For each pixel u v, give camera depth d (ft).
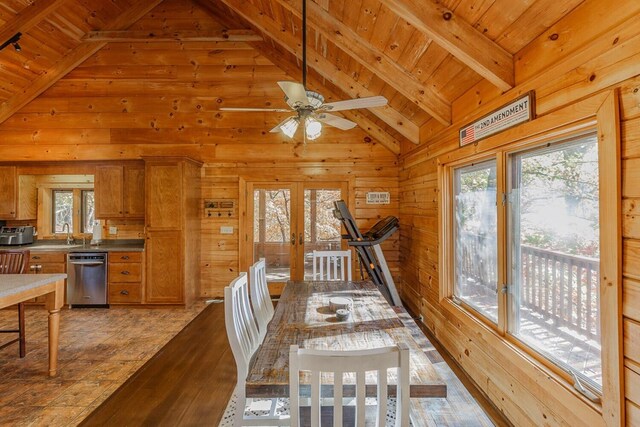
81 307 15.83
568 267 6.02
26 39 14.28
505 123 7.24
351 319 7.20
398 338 6.20
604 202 4.73
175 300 15.60
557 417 5.84
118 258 15.53
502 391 7.65
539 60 6.18
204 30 16.62
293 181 17.51
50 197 17.72
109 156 17.17
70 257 15.44
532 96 6.34
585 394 5.26
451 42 6.99
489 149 7.99
